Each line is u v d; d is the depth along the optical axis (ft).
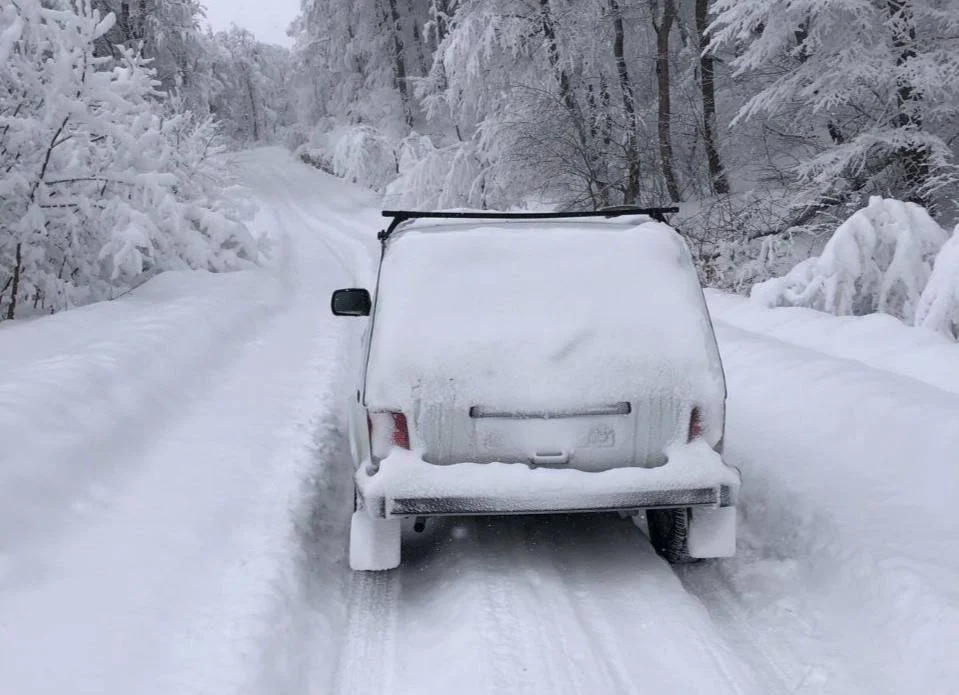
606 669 11.87
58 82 37.06
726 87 71.05
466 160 79.87
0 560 13.89
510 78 74.23
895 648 12.07
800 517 16.24
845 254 31.17
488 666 11.74
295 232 98.73
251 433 22.75
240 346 34.55
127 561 14.70
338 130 171.63
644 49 76.54
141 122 45.09
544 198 69.97
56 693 10.84
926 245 30.96
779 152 62.44
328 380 29.04
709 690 11.37
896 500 16.16
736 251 52.01
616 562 15.65
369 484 13.67
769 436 20.47
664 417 14.07
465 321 14.58
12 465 16.53
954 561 13.61
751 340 28.14
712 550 14.47
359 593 15.05
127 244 39.42
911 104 45.83
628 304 14.89
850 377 21.71
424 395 13.91
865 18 45.09
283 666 11.94
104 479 18.47
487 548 16.39
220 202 57.52
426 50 144.05
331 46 154.10
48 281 38.65
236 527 16.48
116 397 22.48
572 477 13.60
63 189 39.32
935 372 22.86
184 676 11.28
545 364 14.11
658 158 68.69
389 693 11.72
